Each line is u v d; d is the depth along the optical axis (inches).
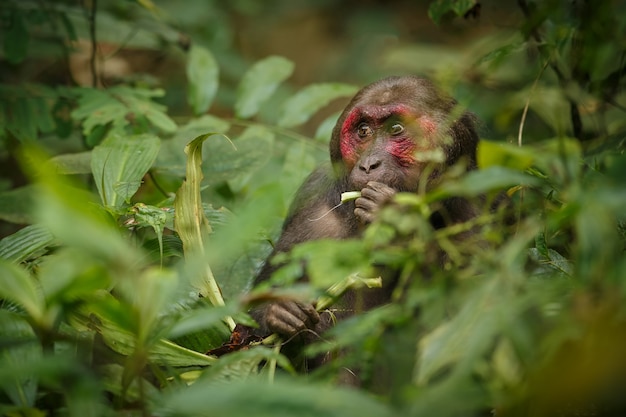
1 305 335.6
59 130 554.9
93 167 400.2
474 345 223.0
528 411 240.5
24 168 265.7
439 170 409.1
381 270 381.4
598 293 232.7
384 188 379.6
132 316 252.8
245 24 1105.4
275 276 250.7
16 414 266.4
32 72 754.2
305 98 565.3
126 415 266.4
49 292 256.5
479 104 490.3
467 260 351.6
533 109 469.1
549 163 277.0
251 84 579.8
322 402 207.8
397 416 213.9
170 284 248.2
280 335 364.5
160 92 562.9
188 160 356.2
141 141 410.3
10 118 530.6
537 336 240.4
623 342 228.5
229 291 427.2
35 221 455.2
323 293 306.0
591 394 237.5
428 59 768.9
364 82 988.6
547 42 418.0
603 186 253.6
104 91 549.6
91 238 229.9
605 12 410.3
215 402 204.5
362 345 256.4
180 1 977.5
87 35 660.1
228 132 612.4
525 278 265.3
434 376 282.4
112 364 289.3
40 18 581.9
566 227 341.4
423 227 256.7
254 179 531.2
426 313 252.1
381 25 1073.5
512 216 387.2
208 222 392.2
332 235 430.9
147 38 669.9
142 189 513.0
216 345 371.9
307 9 1120.8
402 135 411.2
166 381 284.2
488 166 263.0
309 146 537.3
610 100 450.3
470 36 771.4
